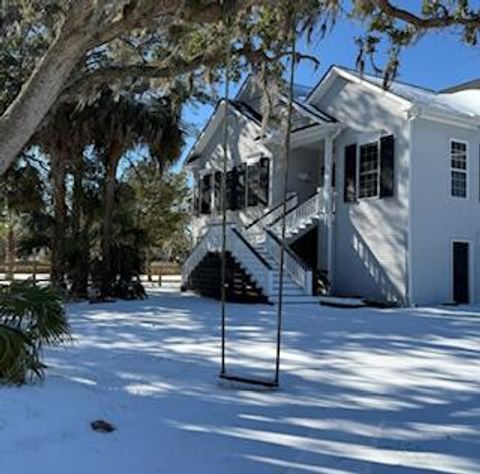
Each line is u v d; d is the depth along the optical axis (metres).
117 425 5.12
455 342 10.62
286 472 4.23
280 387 6.93
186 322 13.30
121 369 7.77
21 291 6.43
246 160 24.00
